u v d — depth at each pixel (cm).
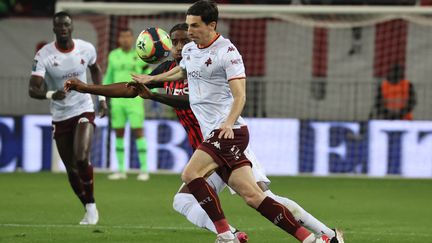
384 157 5947
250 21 6794
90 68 3706
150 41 2802
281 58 6825
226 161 2433
